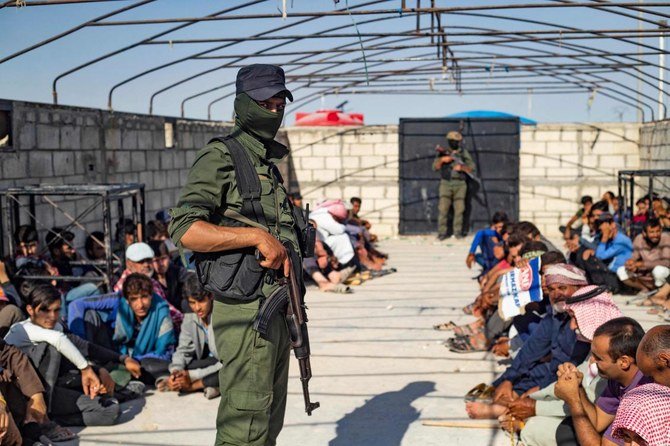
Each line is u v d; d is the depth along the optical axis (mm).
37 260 7719
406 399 6031
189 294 6082
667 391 3025
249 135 3395
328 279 11445
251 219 3299
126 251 7785
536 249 6531
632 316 9055
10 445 4641
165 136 13031
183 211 3188
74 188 7562
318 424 5504
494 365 6984
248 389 3350
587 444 3959
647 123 16578
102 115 10359
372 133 18094
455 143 17203
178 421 5629
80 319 6352
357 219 14320
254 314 3293
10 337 5414
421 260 14352
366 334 8344
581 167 17469
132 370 6219
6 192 7441
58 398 5469
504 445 5000
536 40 11203
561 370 4055
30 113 8523
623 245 10391
